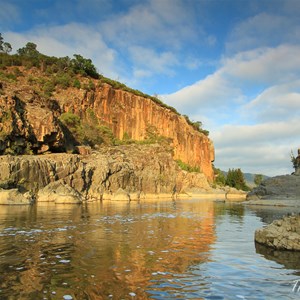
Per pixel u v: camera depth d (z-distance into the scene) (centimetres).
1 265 984
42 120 5916
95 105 11112
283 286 831
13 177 4372
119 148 8944
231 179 13712
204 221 2389
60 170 5188
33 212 2866
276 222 1441
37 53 13175
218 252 1241
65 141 6712
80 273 909
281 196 5256
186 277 897
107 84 12125
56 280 841
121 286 805
